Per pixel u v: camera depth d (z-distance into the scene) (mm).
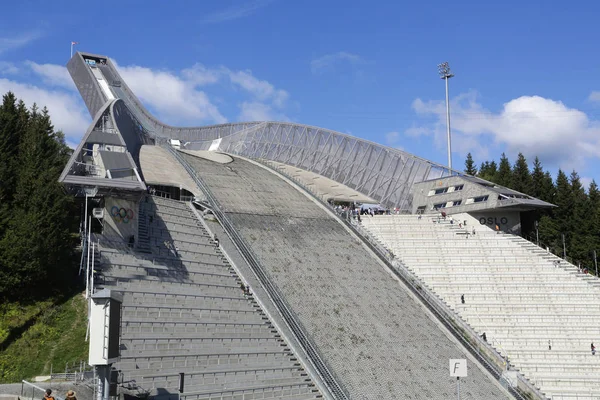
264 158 97250
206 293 39844
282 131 95875
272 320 40000
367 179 81500
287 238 54219
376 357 39781
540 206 63375
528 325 49844
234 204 58781
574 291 53500
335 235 58312
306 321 41312
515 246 59719
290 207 62812
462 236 62094
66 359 29578
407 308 48188
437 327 46906
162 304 35938
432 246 60688
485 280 55500
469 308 51875
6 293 32656
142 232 43312
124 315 32719
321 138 89688
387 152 80188
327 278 48750
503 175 88750
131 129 70438
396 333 43688
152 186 59156
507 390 40844
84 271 35688
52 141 51469
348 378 36531
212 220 52812
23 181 38625
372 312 45562
